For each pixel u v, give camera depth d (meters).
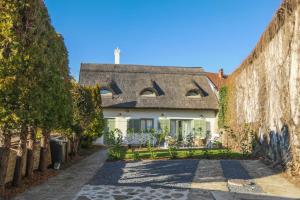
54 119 10.03
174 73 30.20
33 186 9.35
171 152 15.95
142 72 29.75
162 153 17.69
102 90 27.05
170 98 27.61
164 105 26.94
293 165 11.04
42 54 8.29
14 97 7.23
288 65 11.95
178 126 27.55
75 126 16.27
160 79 29.30
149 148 18.36
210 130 27.80
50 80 9.07
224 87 24.70
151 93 27.67
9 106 7.20
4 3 7.04
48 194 8.38
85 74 28.52
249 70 17.94
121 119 26.59
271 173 11.59
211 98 28.20
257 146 16.14
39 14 8.23
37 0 8.06
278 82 13.14
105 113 26.45
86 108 16.86
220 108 25.70
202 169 12.34
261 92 15.66
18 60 7.12
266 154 14.63
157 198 8.02
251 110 17.48
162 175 11.16
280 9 12.53
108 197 8.12
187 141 24.27
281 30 12.71
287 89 12.05
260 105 15.80
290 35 11.73
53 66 9.56
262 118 15.45
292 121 11.41
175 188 9.16
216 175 11.12
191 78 30.00
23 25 7.55
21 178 9.23
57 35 10.59
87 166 13.37
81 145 20.31
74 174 11.44
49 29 9.40
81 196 8.20
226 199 7.99
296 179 10.30
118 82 28.22
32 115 7.80
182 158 15.70
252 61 17.30
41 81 8.41
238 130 20.30
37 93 7.96
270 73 14.27
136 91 27.64
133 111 26.80
